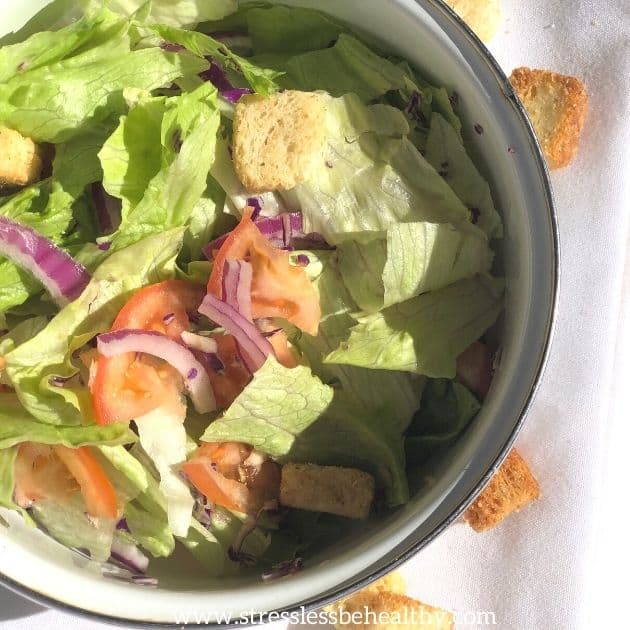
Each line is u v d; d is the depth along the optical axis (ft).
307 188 0.88
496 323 0.85
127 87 0.87
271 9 0.89
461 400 0.85
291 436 0.86
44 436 0.83
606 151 0.99
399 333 0.85
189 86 0.89
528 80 0.99
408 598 0.95
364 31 0.88
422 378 0.87
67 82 0.86
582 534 0.95
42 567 0.79
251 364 0.84
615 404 0.98
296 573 0.80
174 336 0.85
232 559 0.86
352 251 0.87
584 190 0.99
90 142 0.88
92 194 0.89
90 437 0.82
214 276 0.84
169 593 0.79
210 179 0.89
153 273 0.86
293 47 0.92
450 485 0.77
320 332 0.87
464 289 0.86
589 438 0.96
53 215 0.87
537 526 0.96
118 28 0.87
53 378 0.84
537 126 0.98
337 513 0.86
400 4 0.82
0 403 0.86
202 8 0.89
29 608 0.94
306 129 0.86
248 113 0.87
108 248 0.85
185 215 0.86
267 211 0.89
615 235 0.98
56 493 0.84
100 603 0.78
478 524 0.95
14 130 0.87
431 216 0.86
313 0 0.87
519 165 0.79
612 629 0.95
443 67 0.84
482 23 0.98
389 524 0.81
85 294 0.84
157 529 0.85
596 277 0.98
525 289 0.79
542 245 0.78
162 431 0.85
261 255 0.84
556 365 0.98
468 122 0.84
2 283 0.86
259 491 0.87
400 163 0.87
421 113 0.87
